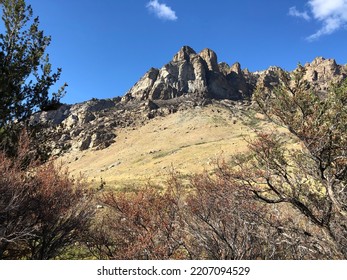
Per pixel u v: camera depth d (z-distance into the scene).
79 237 10.06
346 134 6.42
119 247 9.91
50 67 12.64
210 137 122.31
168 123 158.38
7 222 7.54
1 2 12.34
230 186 7.69
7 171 7.63
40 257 8.52
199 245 8.02
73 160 129.50
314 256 6.88
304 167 7.00
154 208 10.34
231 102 192.12
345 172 6.66
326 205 6.82
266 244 7.70
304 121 6.68
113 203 10.83
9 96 10.89
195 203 8.82
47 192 8.30
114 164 101.38
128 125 166.75
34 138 11.28
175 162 77.94
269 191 7.41
